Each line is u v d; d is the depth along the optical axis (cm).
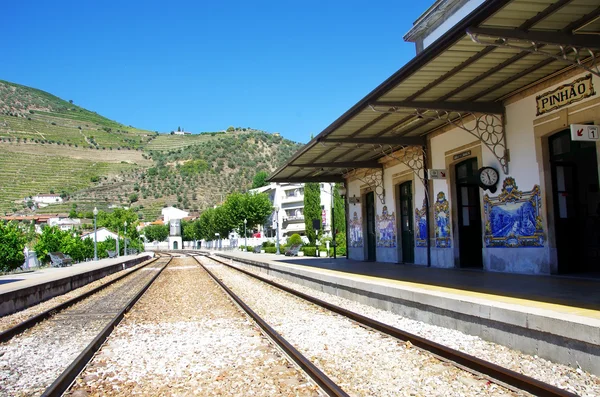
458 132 1666
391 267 1936
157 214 16050
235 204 7800
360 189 2642
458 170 1738
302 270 1941
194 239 12938
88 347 801
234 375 662
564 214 1320
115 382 648
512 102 1398
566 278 1201
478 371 630
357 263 2348
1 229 2822
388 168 2270
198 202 17362
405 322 1016
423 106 1366
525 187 1364
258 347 823
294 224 8819
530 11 860
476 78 1234
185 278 2528
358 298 1355
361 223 2645
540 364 662
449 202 1742
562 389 534
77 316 1302
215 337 925
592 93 1132
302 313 1195
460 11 2103
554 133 1284
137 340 923
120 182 17712
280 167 2492
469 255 1741
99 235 7238
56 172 16938
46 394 559
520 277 1278
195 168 19875
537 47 1034
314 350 794
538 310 730
